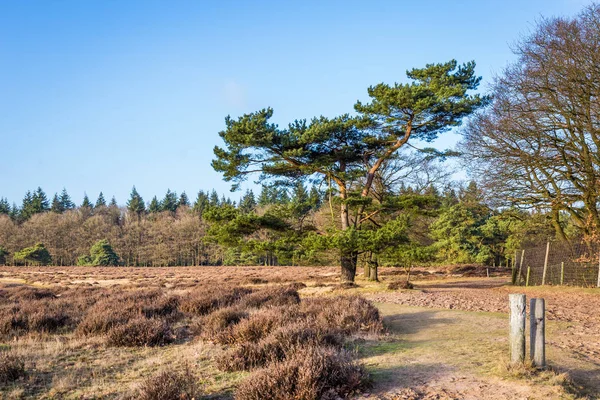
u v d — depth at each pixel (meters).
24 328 11.53
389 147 23.72
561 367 6.70
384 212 24.70
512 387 5.82
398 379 6.49
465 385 6.03
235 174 22.28
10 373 7.00
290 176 24.59
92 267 78.44
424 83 21.73
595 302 15.09
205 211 22.97
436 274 41.59
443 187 28.72
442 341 8.98
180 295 18.09
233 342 9.53
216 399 5.97
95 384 6.71
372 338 9.46
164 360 8.21
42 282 40.75
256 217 22.03
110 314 11.56
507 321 11.20
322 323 9.78
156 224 96.31
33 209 125.12
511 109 19.59
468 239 50.06
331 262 26.53
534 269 22.67
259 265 82.19
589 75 17.41
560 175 19.89
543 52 18.91
